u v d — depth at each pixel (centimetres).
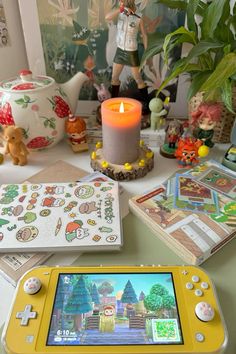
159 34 45
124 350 22
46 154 47
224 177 39
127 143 40
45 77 46
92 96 53
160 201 35
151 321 23
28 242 30
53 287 26
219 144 49
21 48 50
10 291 27
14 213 33
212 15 39
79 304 24
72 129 45
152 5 44
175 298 25
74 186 37
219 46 38
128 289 26
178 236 31
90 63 50
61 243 30
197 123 44
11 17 47
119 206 35
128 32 44
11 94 41
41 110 41
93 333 23
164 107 48
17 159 44
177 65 41
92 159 43
